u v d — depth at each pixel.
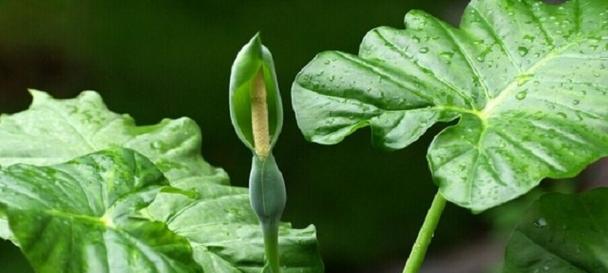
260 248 1.77
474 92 1.72
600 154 1.57
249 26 5.68
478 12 1.82
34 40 5.64
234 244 1.77
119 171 1.63
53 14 5.67
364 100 1.71
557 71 1.72
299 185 5.28
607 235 1.69
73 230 1.56
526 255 1.71
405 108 1.70
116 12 5.67
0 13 5.65
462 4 6.02
